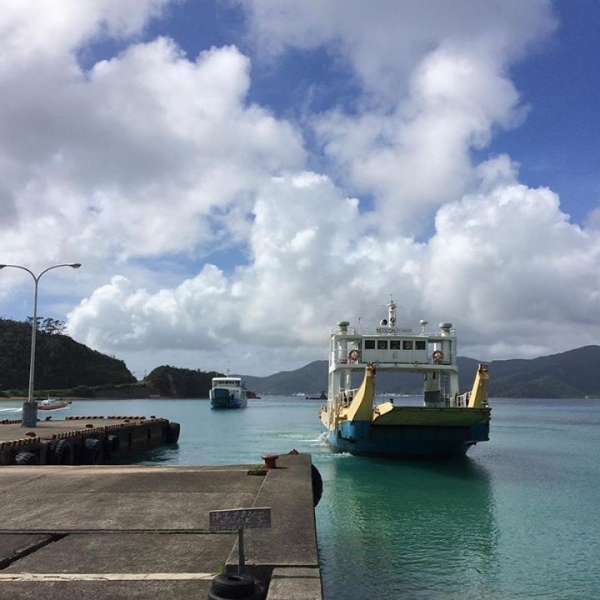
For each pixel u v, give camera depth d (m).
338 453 32.31
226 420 83.00
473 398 27.59
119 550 7.10
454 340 31.53
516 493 20.94
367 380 26.95
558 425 72.81
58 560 6.70
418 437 27.17
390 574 11.47
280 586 5.70
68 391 192.25
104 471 13.38
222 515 5.64
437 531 15.09
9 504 9.70
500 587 10.85
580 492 21.22
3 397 168.00
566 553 13.12
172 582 5.95
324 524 15.79
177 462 31.14
